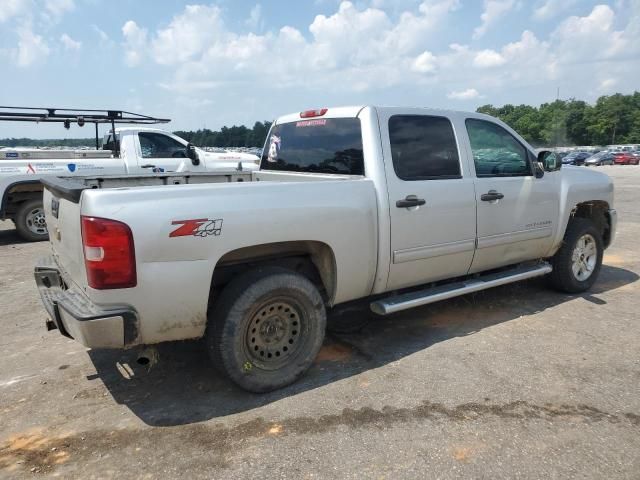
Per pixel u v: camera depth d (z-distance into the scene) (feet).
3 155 32.45
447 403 10.68
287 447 9.27
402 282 13.32
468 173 14.17
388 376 11.94
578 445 9.21
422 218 13.04
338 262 11.78
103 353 13.53
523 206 15.47
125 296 9.32
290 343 11.48
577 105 393.70
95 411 10.65
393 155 12.76
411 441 9.39
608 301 17.25
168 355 13.28
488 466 8.66
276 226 10.65
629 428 9.73
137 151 32.76
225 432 9.78
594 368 12.22
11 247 28.63
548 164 15.84
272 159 16.63
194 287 9.85
